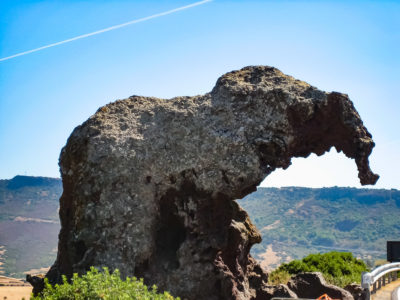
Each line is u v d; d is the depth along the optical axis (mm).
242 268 17688
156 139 16234
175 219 16141
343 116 16781
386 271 20797
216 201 16000
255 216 177500
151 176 15781
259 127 16250
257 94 16578
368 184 17203
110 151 15797
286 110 16312
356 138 16844
